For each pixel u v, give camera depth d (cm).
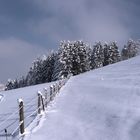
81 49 8400
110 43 10656
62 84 3456
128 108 1488
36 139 1265
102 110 1577
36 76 9531
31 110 2056
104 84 2709
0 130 1636
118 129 1195
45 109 1891
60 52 8275
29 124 1556
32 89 4362
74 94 2442
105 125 1290
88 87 2753
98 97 2020
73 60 8112
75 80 4116
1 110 2445
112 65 6097
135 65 4388
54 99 2319
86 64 8456
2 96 4047
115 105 1628
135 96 1758
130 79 2644
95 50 10175
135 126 1177
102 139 1121
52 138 1248
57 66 8156
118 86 2338
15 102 2836
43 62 9594
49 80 9344
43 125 1477
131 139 1057
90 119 1448
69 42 8281
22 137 1325
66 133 1283
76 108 1781
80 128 1321
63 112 1728
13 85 11212
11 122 1783
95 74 4406
